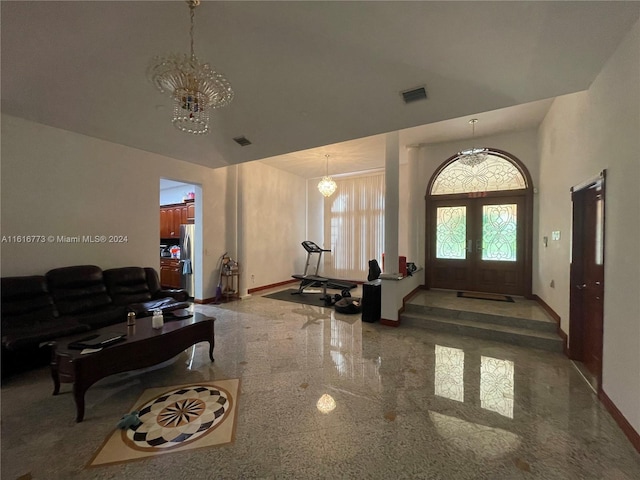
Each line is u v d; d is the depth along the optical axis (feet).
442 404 7.50
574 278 10.11
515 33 6.21
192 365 9.77
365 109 9.72
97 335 8.14
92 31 6.63
